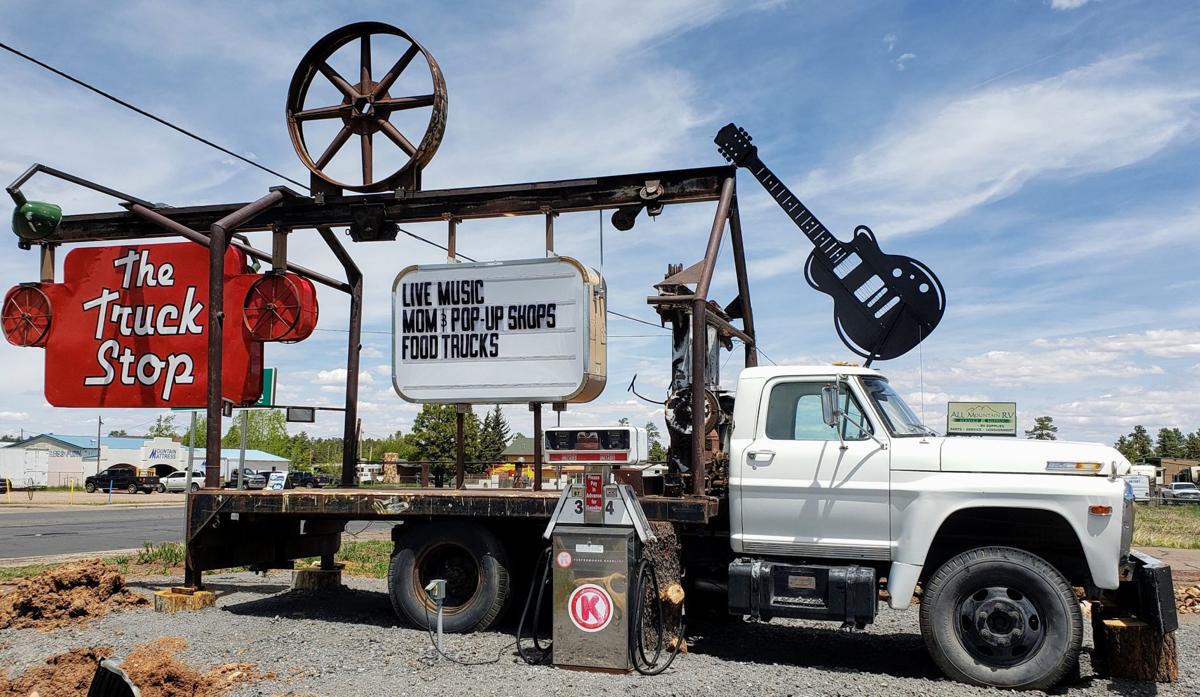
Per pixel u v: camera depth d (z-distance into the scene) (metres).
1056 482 6.43
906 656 7.52
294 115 10.15
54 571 8.80
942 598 6.50
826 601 6.74
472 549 7.84
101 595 8.95
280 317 9.97
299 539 10.20
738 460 7.32
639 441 7.53
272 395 13.30
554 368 8.55
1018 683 6.23
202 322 10.45
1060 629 6.20
